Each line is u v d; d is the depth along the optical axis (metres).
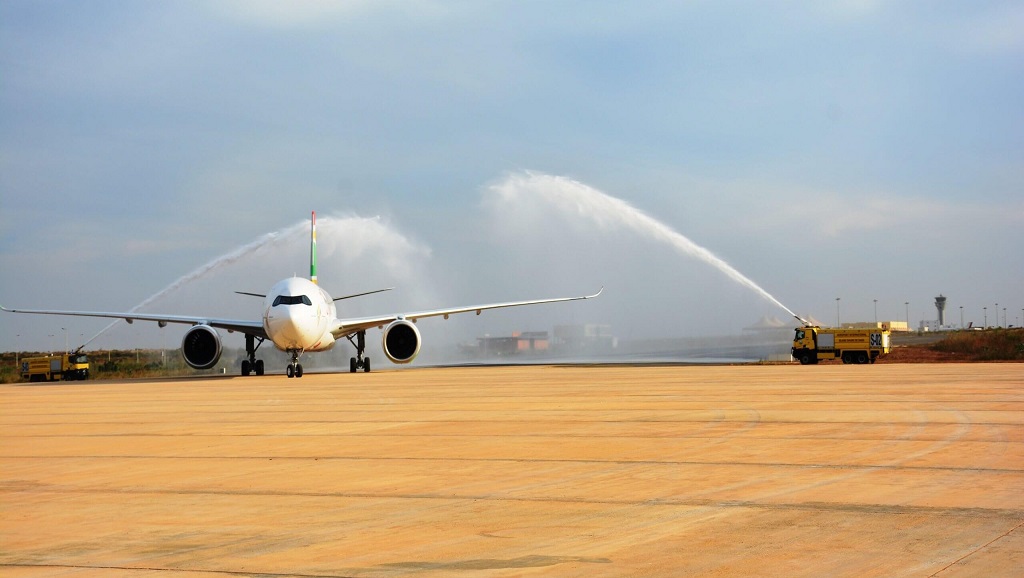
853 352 54.94
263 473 13.84
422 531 9.61
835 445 15.62
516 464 14.20
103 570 8.25
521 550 8.68
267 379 47.22
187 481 13.24
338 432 19.34
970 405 22.36
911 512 10.08
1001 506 10.34
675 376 39.47
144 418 23.64
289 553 8.74
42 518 10.73
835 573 7.68
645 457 14.63
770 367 48.72
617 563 8.12
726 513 10.20
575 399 26.80
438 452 15.80
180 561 8.52
